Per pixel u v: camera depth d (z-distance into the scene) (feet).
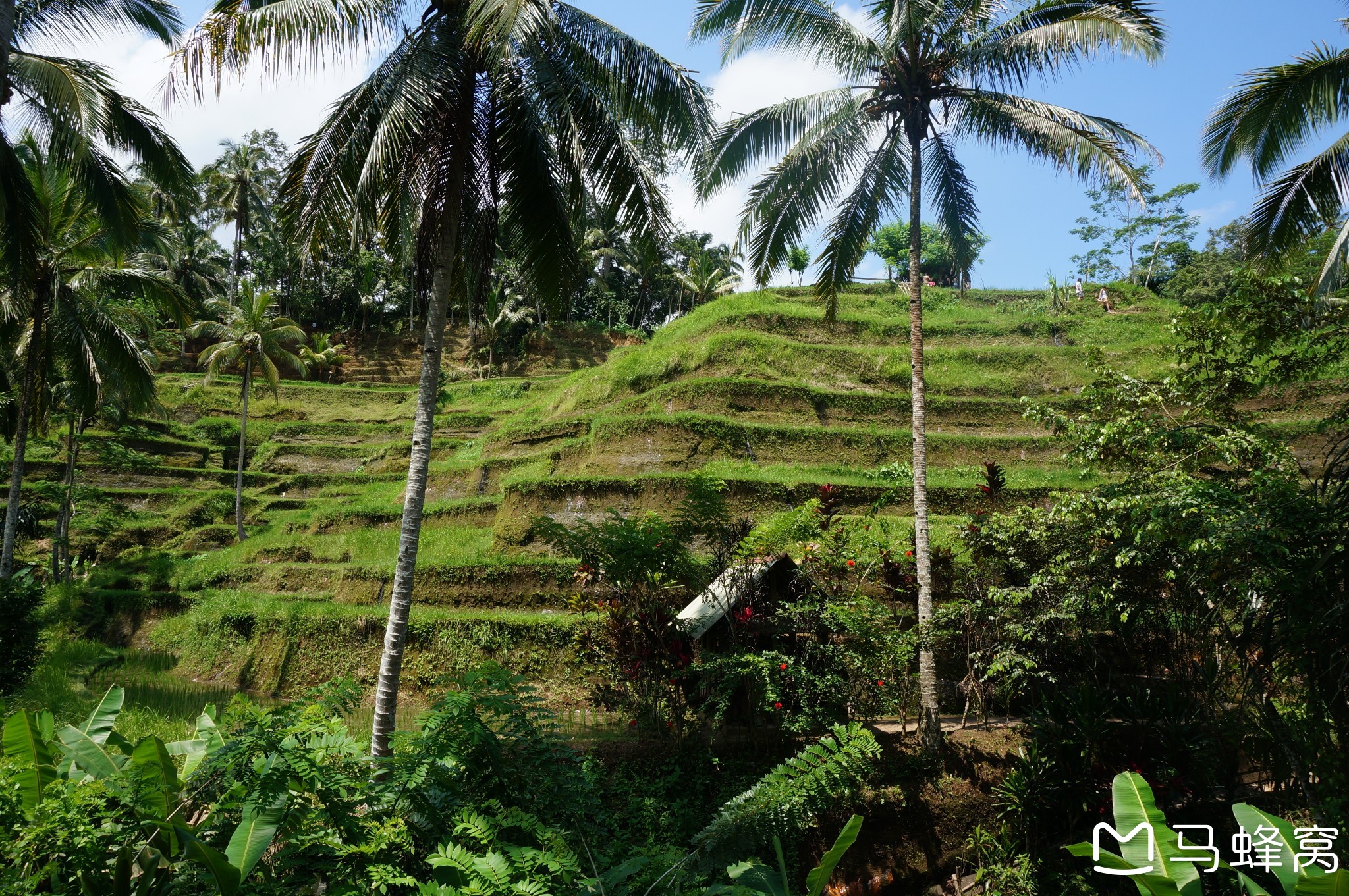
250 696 49.90
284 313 167.73
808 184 37.14
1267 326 32.73
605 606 32.91
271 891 14.67
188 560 79.00
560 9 29.01
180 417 125.29
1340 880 10.64
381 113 28.35
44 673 43.88
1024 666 32.30
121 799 15.35
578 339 162.09
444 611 50.65
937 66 34.81
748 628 30.76
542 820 18.80
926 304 101.30
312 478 104.88
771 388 68.18
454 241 31.19
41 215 51.96
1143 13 31.09
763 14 34.32
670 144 30.96
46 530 86.84
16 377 71.67
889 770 29.50
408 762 17.01
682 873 17.69
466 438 111.55
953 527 44.39
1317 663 22.43
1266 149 38.34
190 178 44.96
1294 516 23.91
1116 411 36.68
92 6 39.86
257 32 25.93
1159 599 31.09
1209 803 29.37
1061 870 28.27
